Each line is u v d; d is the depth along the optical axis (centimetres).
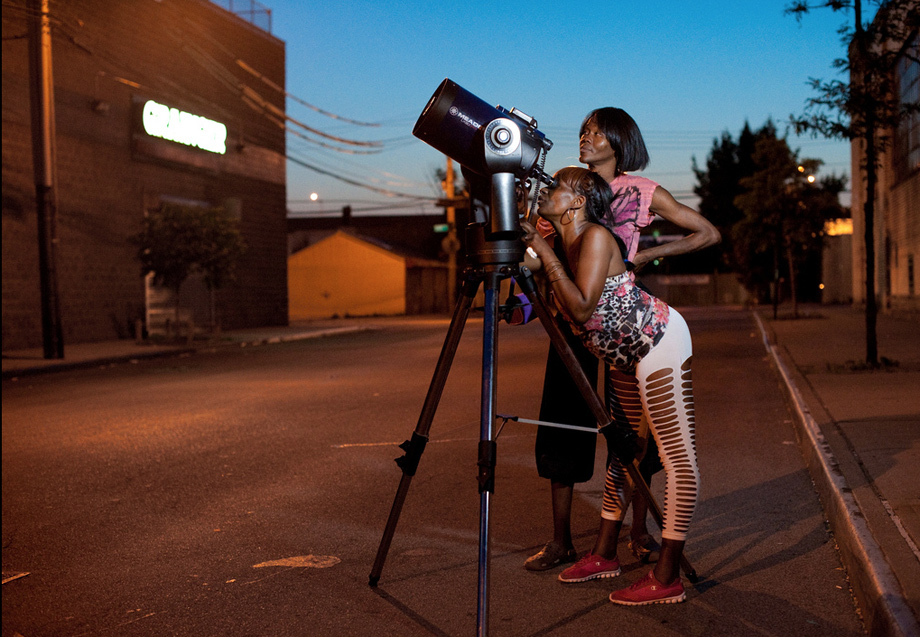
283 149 2894
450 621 303
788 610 306
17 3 1641
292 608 319
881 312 2564
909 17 947
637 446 306
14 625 308
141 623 308
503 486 510
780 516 429
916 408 652
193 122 2362
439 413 812
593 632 291
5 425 800
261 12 2758
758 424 711
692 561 362
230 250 2023
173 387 1104
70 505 487
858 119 972
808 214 2439
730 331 1988
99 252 2059
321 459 606
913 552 305
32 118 1536
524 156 279
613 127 345
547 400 358
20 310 1816
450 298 4378
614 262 304
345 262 4512
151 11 2230
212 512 464
